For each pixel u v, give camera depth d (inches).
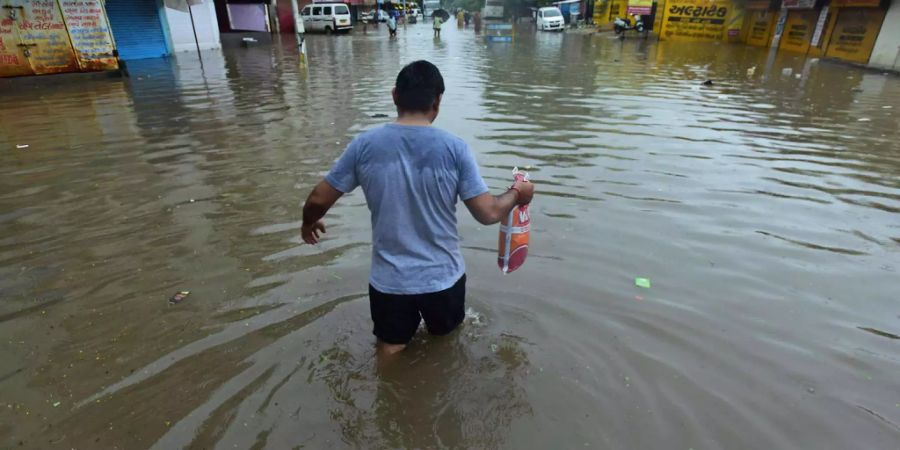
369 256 150.9
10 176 225.6
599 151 263.3
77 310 125.9
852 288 138.6
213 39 864.3
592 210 187.0
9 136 297.3
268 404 95.5
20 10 479.2
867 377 104.8
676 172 231.8
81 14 517.7
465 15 1872.5
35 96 436.8
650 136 297.0
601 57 794.8
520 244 110.8
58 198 199.2
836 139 298.8
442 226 96.0
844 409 96.1
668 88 488.7
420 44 1053.8
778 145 282.7
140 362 106.9
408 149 90.3
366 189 93.7
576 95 440.5
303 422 91.7
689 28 1145.4
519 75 576.7
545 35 1368.1
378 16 2010.3
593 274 142.3
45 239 163.9
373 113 358.6
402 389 99.7
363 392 98.8
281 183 213.6
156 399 96.7
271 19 1245.7
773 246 161.9
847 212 190.4
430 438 89.0
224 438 88.0
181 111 370.3
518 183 103.4
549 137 290.4
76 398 97.3
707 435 89.5
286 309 124.7
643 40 1178.0
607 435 89.4
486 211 93.4
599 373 104.3
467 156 91.7
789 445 87.8
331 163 240.2
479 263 147.6
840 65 700.7
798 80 556.1
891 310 128.9
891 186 219.9
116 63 550.0
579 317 122.5
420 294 97.3
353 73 589.6
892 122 347.9
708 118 350.6
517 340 113.9
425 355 108.7
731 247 160.9
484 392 99.0
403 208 92.8
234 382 100.8
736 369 106.3
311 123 327.3
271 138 288.5
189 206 189.9
